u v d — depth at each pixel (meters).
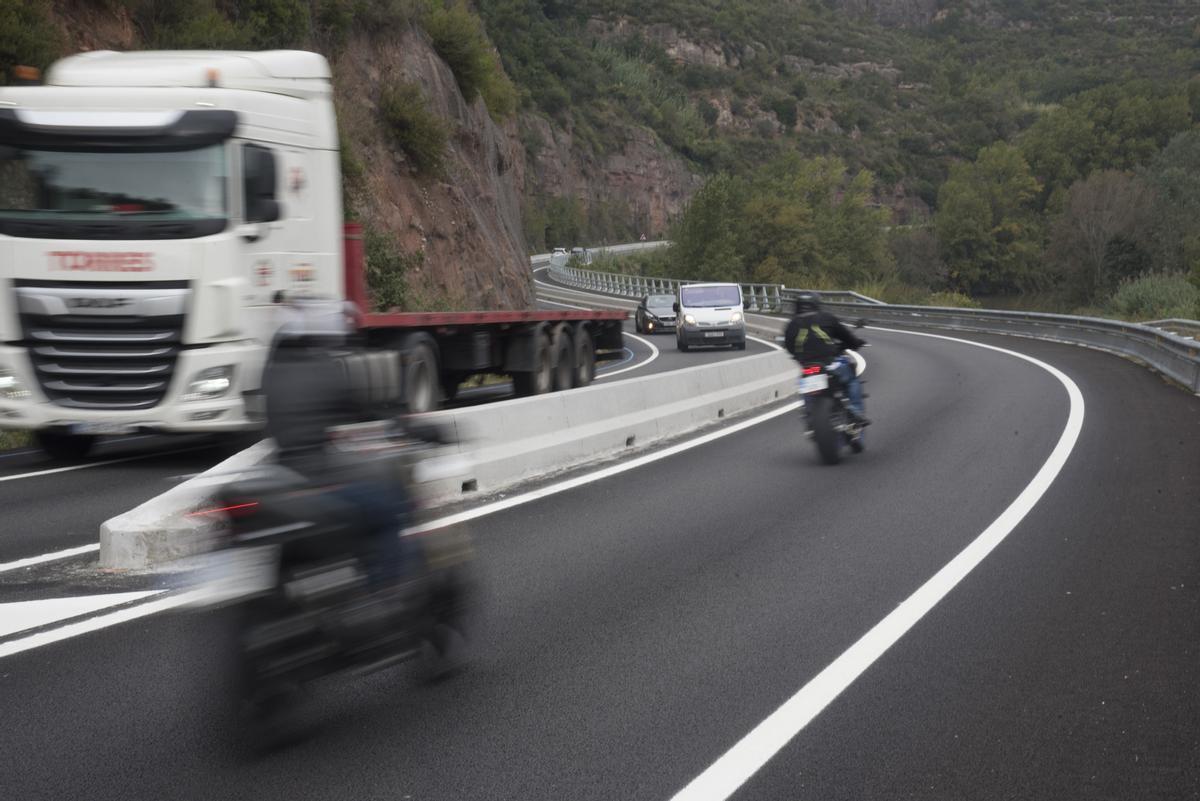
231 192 12.04
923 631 6.50
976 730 5.02
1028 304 104.56
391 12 39.50
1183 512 9.68
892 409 17.86
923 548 8.55
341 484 5.12
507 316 18.06
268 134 12.65
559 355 20.36
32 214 11.80
